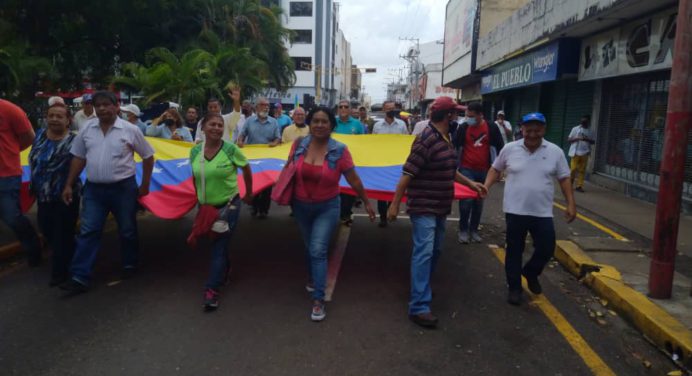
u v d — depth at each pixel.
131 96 23.91
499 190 12.28
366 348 4.19
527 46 15.57
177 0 26.27
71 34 23.30
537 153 4.96
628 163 11.93
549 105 17.19
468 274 6.09
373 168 6.79
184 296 5.25
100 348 4.13
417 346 4.25
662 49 9.66
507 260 5.21
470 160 7.20
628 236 7.68
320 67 65.62
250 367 3.86
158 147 6.99
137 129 5.45
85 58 25.36
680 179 4.85
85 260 5.26
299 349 4.15
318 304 4.70
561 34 12.70
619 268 5.99
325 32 69.06
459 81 28.00
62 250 5.47
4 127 5.58
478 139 7.16
